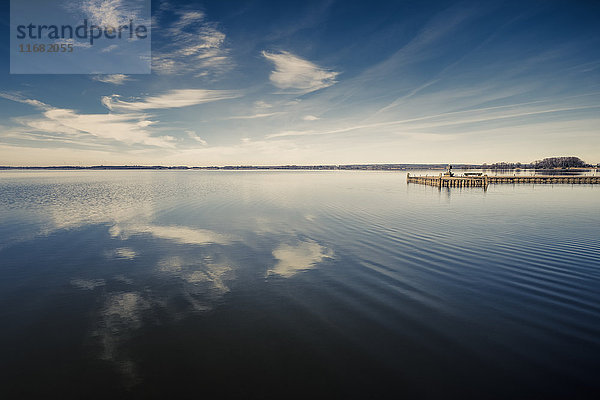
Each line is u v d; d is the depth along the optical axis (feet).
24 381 22.98
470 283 39.32
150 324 30.76
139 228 72.08
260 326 30.25
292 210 97.19
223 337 28.45
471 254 50.78
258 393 21.70
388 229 69.62
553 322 30.12
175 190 169.99
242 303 35.01
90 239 62.39
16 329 29.89
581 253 50.80
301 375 23.41
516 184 216.13
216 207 103.91
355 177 358.02
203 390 22.00
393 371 23.73
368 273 43.21
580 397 21.07
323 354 25.86
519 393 21.47
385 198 129.08
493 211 94.43
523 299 34.86
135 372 23.89
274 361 25.04
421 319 31.01
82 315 32.55
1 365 24.73
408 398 21.11
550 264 45.80
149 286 39.86
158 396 21.49
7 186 204.54
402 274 42.70
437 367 24.12
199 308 33.94
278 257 50.75
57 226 74.18
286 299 35.83
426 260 48.19
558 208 100.48
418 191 161.89
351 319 31.22
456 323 30.19
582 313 31.63
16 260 49.73
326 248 55.42
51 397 21.48
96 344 27.48
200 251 54.34
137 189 177.06
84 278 42.55
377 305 34.01
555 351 25.84
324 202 116.26
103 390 22.07
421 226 72.59
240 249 55.36
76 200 123.54
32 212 93.76
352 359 25.14
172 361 25.17
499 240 59.36
